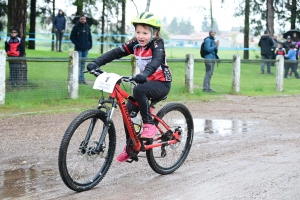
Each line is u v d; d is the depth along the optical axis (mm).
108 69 14711
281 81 16500
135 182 5570
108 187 5363
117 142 7773
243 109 11961
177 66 16859
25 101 11336
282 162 6477
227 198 4945
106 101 5254
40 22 28078
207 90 14734
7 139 7777
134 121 5496
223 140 8078
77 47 14602
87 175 5367
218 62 14773
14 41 12930
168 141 5957
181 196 5027
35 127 8797
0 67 10609
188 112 6262
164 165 6016
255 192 5129
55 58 11609
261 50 21703
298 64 17172
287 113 11375
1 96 10695
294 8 30562
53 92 11875
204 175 5855
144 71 5188
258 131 8969
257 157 6793
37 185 5402
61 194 5086
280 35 28406
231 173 5930
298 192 5121
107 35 27234
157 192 5172
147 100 5438
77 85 12070
